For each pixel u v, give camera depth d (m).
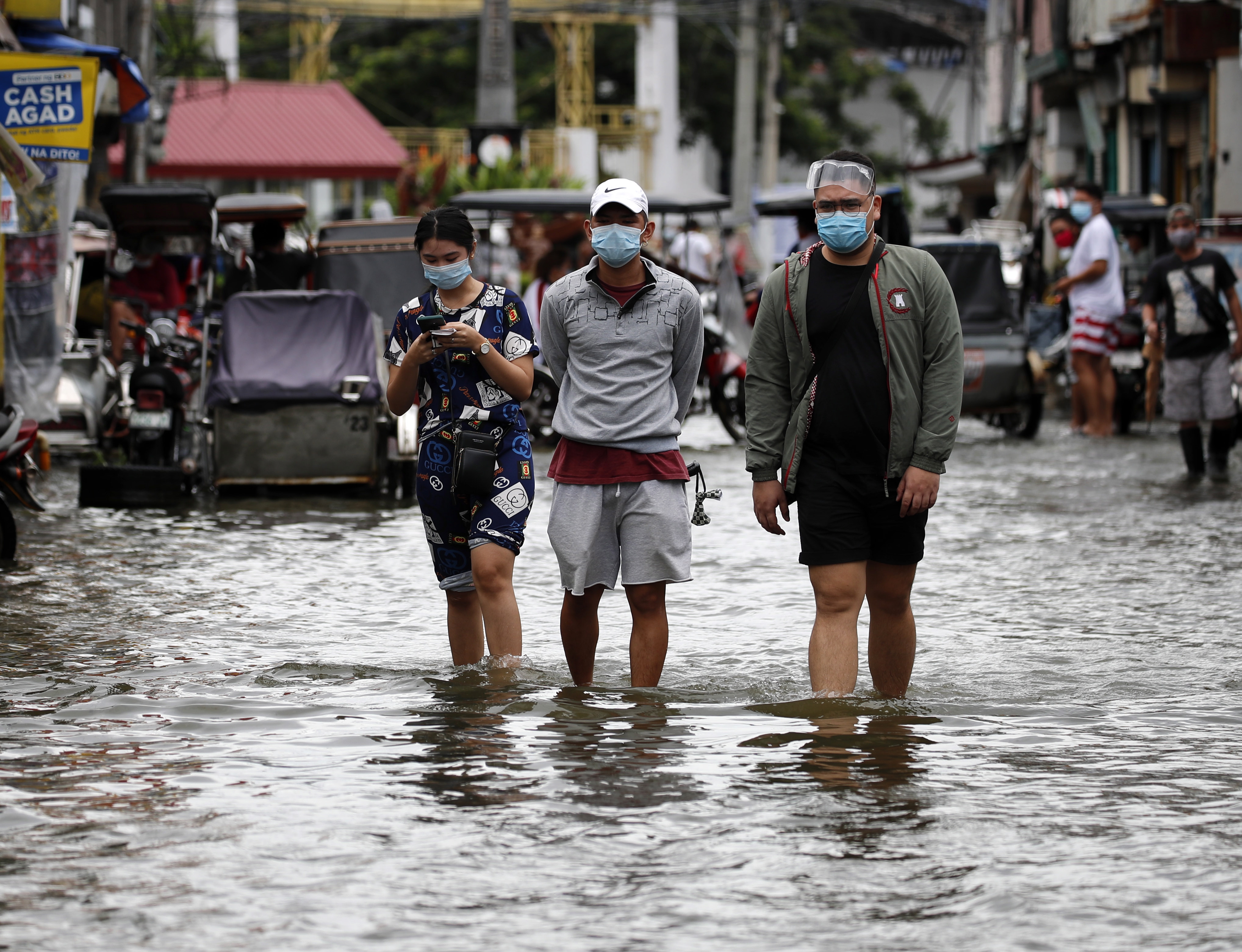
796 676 20.50
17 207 43.78
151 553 30.84
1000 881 12.76
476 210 58.91
